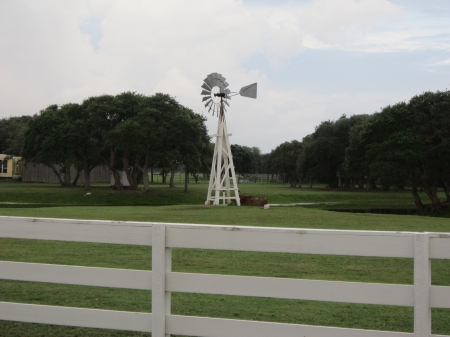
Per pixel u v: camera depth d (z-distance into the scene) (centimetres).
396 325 573
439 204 4275
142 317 434
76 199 4409
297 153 8006
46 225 453
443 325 580
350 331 394
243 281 411
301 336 403
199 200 4844
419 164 4269
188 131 4841
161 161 4781
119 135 4562
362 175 6725
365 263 1002
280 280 403
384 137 4366
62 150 4788
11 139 8175
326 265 974
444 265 1003
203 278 418
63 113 4972
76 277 447
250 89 3306
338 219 2158
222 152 3359
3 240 1234
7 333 530
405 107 4338
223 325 418
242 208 2861
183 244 420
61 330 543
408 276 878
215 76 3272
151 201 4612
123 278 436
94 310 448
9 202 4131
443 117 4109
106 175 7912
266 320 588
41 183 6850
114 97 5188
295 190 6525
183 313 616
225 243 414
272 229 404
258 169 13325
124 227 434
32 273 457
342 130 6969
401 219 2197
